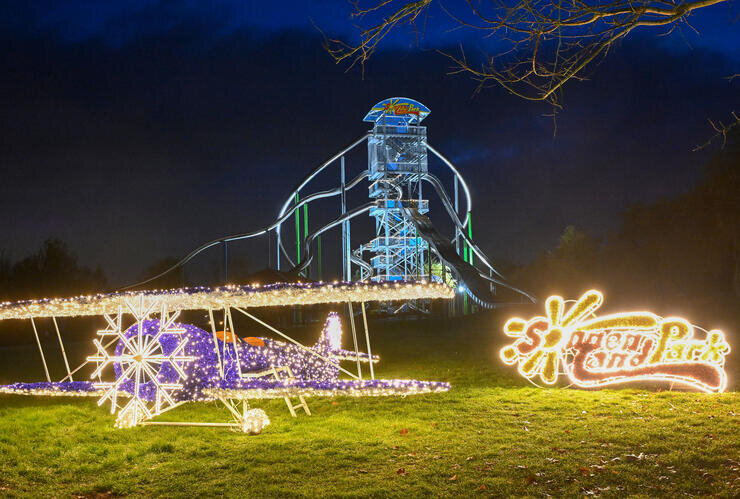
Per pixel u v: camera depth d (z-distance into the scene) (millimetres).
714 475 6594
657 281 55656
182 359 9359
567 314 12961
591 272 76750
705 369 11984
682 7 5586
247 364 10320
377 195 66688
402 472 6973
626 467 6941
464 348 22125
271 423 9828
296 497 6270
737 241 43875
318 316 44500
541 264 92375
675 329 12242
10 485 6969
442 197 64562
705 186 47312
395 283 8945
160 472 7258
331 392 8586
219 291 8828
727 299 38344
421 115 66125
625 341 12531
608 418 9672
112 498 6516
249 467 7332
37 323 40125
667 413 9883
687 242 51375
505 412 10383
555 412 10320
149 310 9766
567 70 6086
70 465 7691
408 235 65062
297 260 65688
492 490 6348
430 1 5988
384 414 10398
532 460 7320
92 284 63812
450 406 11000
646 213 57000
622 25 5773
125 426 9562
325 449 8008
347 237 65562
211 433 9195
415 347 23312
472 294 42406
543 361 13008
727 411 9914
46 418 10492
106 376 17844
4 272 58812
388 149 65000
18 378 17672
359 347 24281
